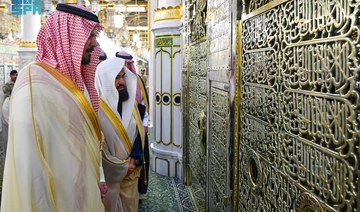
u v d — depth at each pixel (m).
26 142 1.36
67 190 1.42
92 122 1.59
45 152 1.40
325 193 1.09
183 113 4.45
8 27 10.01
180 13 4.77
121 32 15.59
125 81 2.89
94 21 1.66
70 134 1.46
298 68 1.29
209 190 2.94
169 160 4.98
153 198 4.09
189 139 4.31
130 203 2.88
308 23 1.21
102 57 3.58
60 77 1.53
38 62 1.55
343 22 0.99
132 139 2.85
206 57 3.09
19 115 1.38
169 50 4.89
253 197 1.81
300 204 1.25
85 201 1.47
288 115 1.38
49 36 1.58
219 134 2.51
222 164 2.40
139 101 3.61
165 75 4.96
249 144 1.89
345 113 0.98
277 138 1.49
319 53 1.13
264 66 1.66
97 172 1.63
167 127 5.01
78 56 1.59
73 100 1.52
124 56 3.36
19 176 1.34
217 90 2.60
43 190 1.37
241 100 2.03
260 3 1.73
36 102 1.41
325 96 1.08
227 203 2.20
